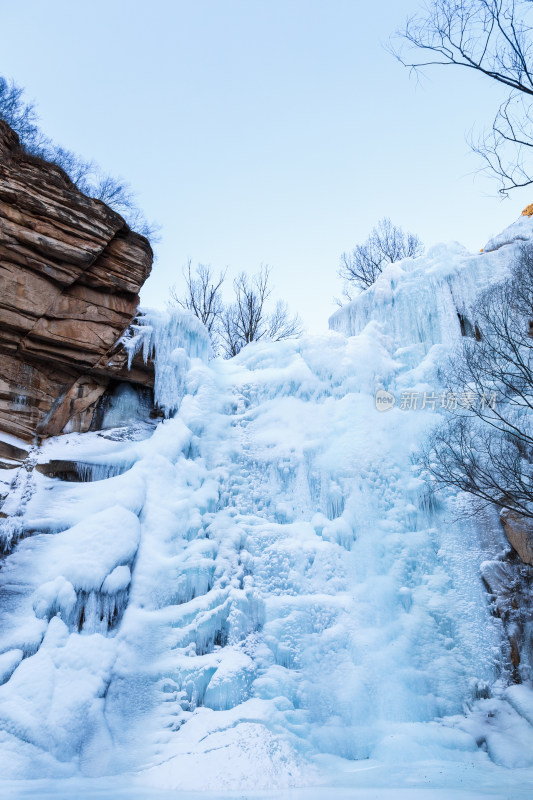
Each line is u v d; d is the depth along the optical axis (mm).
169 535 9031
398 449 10812
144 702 6996
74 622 7441
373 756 6934
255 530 9672
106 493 8961
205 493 9898
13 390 9078
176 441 10359
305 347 12375
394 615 8789
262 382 12016
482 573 9180
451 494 10125
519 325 9602
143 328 10531
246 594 8727
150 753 6312
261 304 23656
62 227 8922
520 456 9508
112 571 7953
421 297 12727
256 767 5922
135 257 10047
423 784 5617
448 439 9523
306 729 7105
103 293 9797
